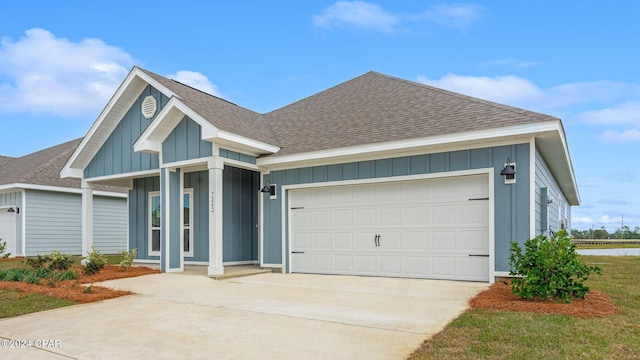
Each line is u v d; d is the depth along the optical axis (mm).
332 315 6414
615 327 5281
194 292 8562
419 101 11625
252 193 14312
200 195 13828
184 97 11695
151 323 6164
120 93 13102
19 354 4879
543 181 10898
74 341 5336
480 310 6309
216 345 5078
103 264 11227
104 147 14109
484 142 9211
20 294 8266
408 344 4898
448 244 9625
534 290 6734
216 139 10320
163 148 11656
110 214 21797
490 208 9078
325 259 11219
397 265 10219
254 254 14117
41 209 18812
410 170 10070
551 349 4473
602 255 19781
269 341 5188
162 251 11484
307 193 11625
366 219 10719
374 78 14359
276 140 12453
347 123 11953
